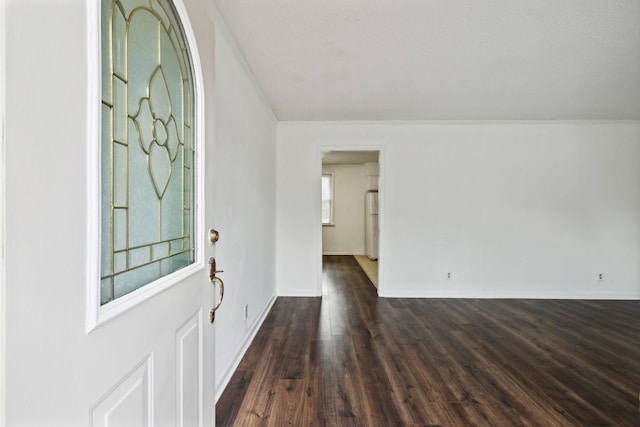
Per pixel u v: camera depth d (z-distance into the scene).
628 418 1.67
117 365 0.69
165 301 0.91
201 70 1.18
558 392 1.91
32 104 0.47
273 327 2.98
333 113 3.74
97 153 0.62
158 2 0.94
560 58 2.39
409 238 4.09
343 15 1.87
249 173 2.61
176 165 1.07
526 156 4.03
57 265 0.52
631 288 4.02
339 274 5.51
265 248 3.35
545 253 4.05
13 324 0.45
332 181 7.84
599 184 4.02
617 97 3.21
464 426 1.60
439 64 2.49
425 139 4.06
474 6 1.79
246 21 1.92
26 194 0.46
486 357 2.37
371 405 1.77
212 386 1.29
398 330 2.91
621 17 1.88
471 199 4.07
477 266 4.07
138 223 0.84
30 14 0.47
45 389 0.50
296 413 1.69
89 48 0.60
